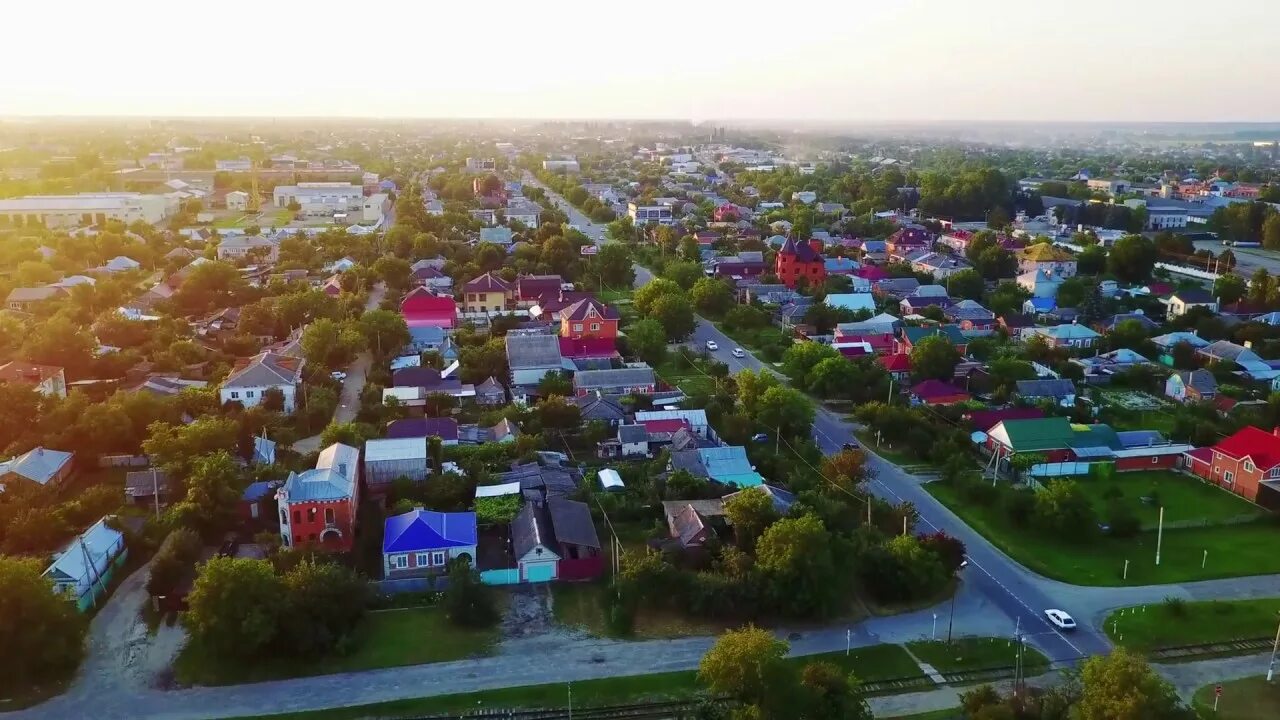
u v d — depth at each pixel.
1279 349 169.25
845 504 102.44
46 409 121.88
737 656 67.38
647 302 186.62
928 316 190.25
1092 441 124.94
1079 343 174.38
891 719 73.69
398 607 88.12
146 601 88.12
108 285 188.75
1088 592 93.56
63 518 96.62
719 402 137.50
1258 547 103.06
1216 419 136.62
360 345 158.25
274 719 72.62
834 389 145.75
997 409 140.00
